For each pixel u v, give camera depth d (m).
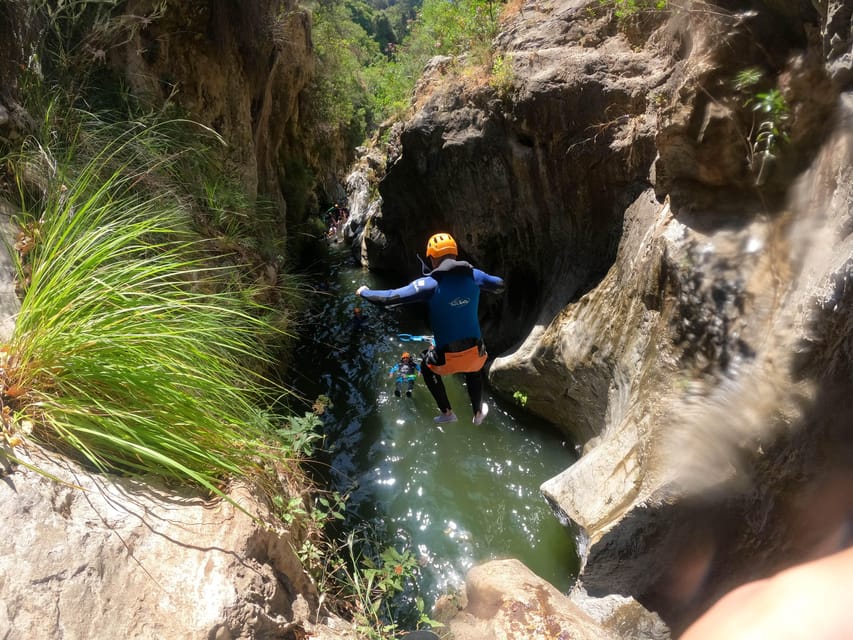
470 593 3.80
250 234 7.12
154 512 2.32
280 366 6.89
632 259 4.96
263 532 2.56
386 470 6.03
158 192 4.75
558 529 5.18
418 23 16.66
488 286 3.61
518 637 3.00
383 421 6.88
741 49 3.51
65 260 2.86
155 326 2.68
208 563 2.20
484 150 7.18
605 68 5.93
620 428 4.46
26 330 2.49
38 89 4.07
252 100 9.85
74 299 2.61
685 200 4.18
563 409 6.05
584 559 4.13
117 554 2.04
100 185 4.07
